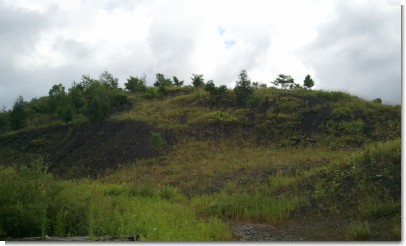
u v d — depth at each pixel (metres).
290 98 31.81
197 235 9.60
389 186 12.88
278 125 28.56
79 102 38.69
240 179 18.73
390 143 16.16
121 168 25.91
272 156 23.30
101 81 43.00
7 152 32.09
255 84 37.22
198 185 19.30
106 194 16.12
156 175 22.89
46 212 9.50
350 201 13.00
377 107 28.02
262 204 13.98
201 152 26.25
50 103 39.62
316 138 25.86
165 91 41.56
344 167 15.52
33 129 35.28
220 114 30.98
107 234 9.49
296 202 13.77
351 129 25.22
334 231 10.92
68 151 30.67
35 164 11.88
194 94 36.97
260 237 10.71
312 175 16.16
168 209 13.30
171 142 28.28
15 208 8.95
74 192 10.70
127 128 31.55
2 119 38.03
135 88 43.91
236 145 27.16
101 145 30.12
